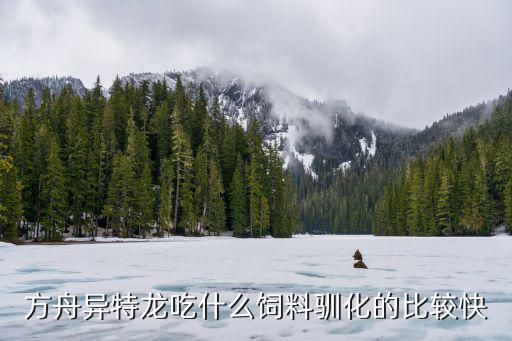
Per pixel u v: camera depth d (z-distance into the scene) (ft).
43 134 172.86
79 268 63.41
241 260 77.66
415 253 98.22
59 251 101.76
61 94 266.57
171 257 84.12
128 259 79.36
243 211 222.48
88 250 106.42
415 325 31.14
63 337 27.71
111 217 191.93
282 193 253.44
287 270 61.31
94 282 49.26
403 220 314.76
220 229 215.31
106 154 199.21
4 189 136.77
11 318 32.65
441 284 48.42
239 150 266.16
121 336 27.91
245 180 233.14
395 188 351.46
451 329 30.22
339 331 29.40
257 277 53.47
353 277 53.98
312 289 44.88
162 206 189.98
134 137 207.10
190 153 206.39
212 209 210.59
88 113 227.81
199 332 28.89
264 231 231.50
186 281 49.96
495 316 33.91
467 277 54.39
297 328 30.01
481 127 389.80
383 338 27.91
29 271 59.77
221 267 65.05
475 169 272.72
